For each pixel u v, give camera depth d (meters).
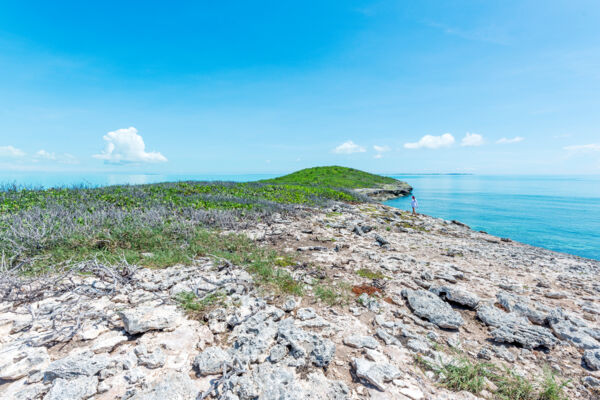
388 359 3.39
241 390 2.66
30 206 10.10
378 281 6.10
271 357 3.18
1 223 7.32
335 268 6.83
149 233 7.76
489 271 7.60
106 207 10.95
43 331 3.40
